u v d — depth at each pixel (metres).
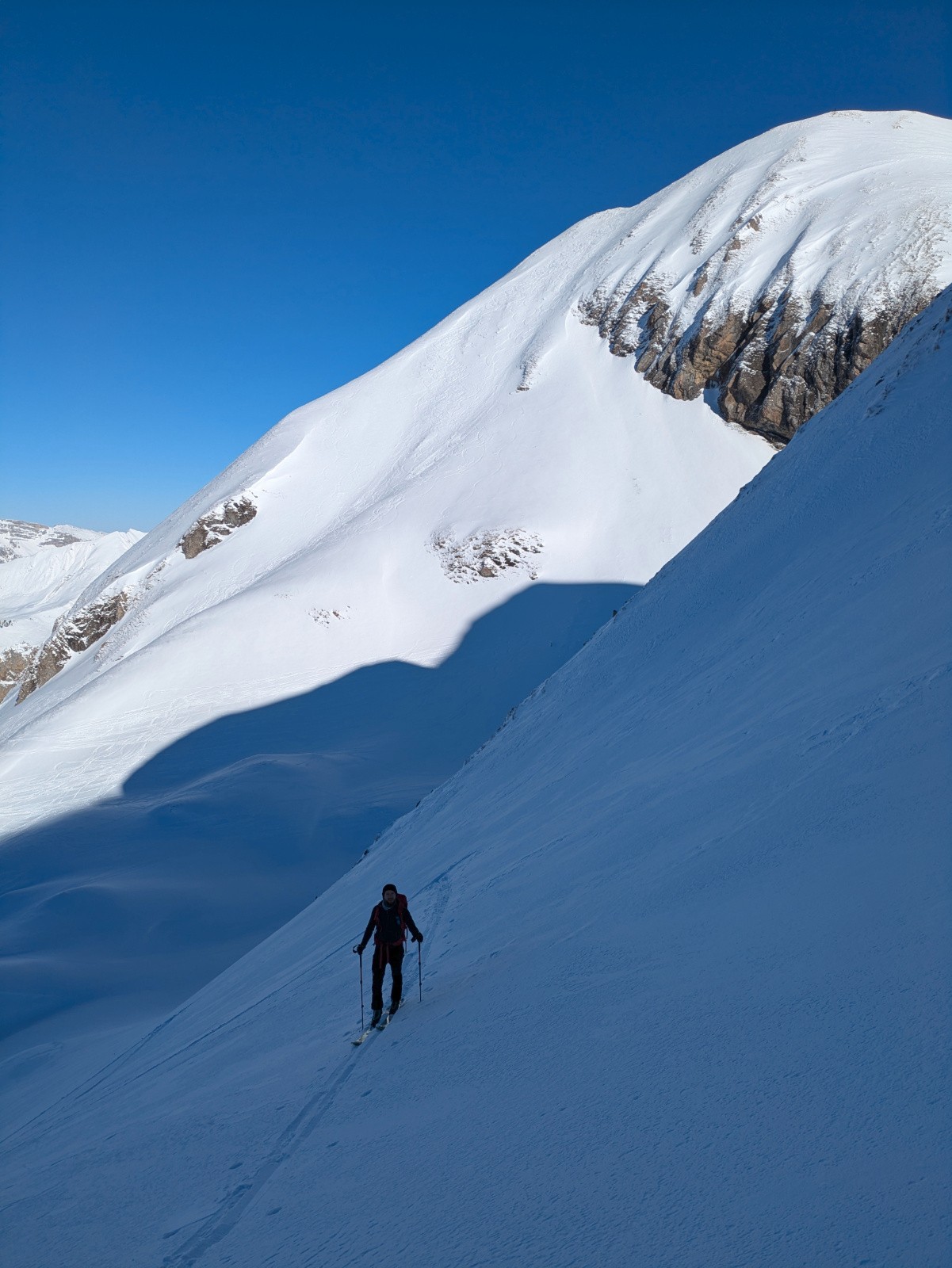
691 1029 4.35
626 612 23.73
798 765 7.39
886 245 81.38
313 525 92.31
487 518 78.56
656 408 88.12
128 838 42.72
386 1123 5.12
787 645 11.59
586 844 9.85
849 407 19.77
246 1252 4.11
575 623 67.94
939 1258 2.30
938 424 14.60
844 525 14.66
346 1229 3.92
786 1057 3.70
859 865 5.11
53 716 64.06
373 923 7.81
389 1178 4.30
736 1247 2.73
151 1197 5.48
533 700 24.72
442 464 89.88
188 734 58.00
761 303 86.06
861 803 5.90
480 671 64.25
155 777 53.16
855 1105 3.20
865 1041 3.54
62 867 40.66
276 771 49.41
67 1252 5.01
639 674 18.11
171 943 31.36
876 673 8.17
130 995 26.69
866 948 4.22
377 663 65.88
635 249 108.38
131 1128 8.01
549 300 113.00
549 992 5.92
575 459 84.44
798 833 6.12
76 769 55.53
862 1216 2.62
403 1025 7.14
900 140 103.69
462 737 57.06
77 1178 6.66
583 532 76.88
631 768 12.30
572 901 8.07
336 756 53.00
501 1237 3.33
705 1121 3.53
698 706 12.62
